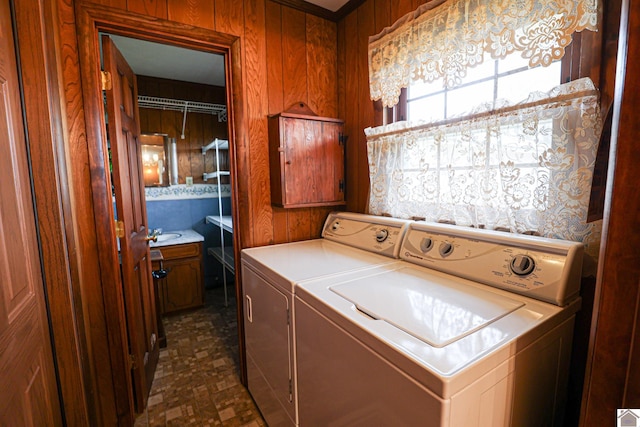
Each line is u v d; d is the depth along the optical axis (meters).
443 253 1.29
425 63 1.45
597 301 0.58
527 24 1.07
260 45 1.82
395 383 0.75
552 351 0.90
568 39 0.97
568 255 0.95
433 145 1.48
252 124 1.83
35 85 1.10
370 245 1.66
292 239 2.04
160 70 2.88
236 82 1.76
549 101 1.04
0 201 0.89
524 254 1.05
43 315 1.14
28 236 1.06
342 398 0.96
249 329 1.75
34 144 1.11
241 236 1.87
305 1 1.90
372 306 0.98
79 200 1.40
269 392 1.52
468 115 1.29
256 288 1.59
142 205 2.04
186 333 2.65
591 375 0.59
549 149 1.06
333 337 0.98
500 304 0.97
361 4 1.88
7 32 1.00
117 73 1.60
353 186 2.08
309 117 1.87
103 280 1.48
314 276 1.28
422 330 0.82
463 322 0.86
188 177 3.39
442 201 1.45
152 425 1.65
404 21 1.55
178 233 3.29
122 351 1.56
